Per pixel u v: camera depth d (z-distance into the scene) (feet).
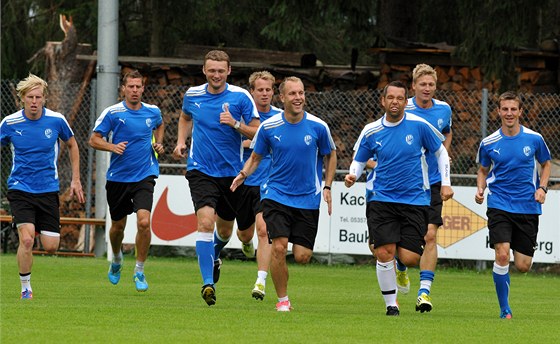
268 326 64.90
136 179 92.89
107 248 132.16
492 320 73.46
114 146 90.48
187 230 133.69
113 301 82.12
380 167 75.00
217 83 82.12
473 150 150.51
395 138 74.43
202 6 207.31
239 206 88.89
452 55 154.20
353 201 129.59
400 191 74.64
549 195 124.67
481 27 148.87
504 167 79.36
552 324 71.15
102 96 138.31
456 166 148.56
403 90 74.08
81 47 161.79
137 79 92.43
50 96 160.15
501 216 79.00
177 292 92.94
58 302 79.97
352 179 75.41
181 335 59.67
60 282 101.81
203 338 58.54
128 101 92.89
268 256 85.15
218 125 82.38
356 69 176.24
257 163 77.15
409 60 164.76
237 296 90.68
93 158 155.12
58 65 160.76
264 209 75.87
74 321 65.87
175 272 116.26
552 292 104.68
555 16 170.91
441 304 88.74
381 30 172.24
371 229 75.25
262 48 231.50
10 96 157.69
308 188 75.72
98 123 92.02
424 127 74.59
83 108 159.12
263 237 85.25
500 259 77.56
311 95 157.99
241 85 169.27
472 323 70.33
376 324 67.77
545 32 199.00
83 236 150.82
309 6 159.22
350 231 129.59
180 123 85.46
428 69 88.33
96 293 90.33
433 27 204.13
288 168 75.41
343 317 71.77
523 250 79.97
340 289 101.40
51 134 85.05
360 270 128.06
